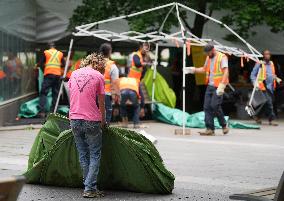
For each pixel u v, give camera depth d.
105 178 14.16
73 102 13.39
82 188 14.52
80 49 40.50
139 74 31.11
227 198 13.76
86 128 13.20
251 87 41.47
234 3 37.84
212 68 26.95
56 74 33.47
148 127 31.19
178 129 29.20
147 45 31.05
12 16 34.62
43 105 33.59
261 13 37.47
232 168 18.22
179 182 15.68
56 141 14.17
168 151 21.84
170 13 36.75
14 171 16.67
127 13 37.75
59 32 42.75
